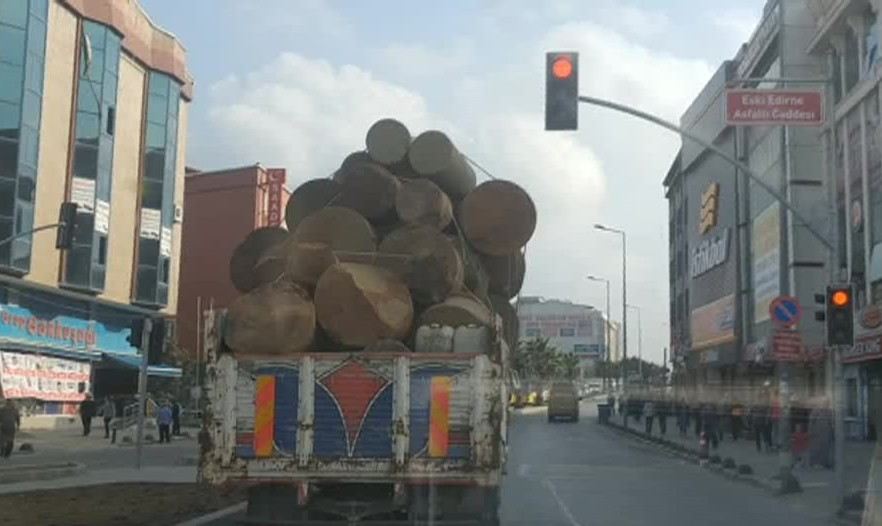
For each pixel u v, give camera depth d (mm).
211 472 11117
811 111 18828
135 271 57281
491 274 14477
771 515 17625
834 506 18734
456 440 11016
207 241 73562
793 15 43812
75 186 50312
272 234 14000
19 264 44500
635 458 33438
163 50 59562
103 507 16312
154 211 58562
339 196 13375
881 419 33531
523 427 57250
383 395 11109
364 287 11578
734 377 55344
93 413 45719
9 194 44000
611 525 15633
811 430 26531
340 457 11055
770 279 46969
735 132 55656
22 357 45719
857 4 36531
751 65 51750
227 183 73938
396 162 14000
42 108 46812
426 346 11430
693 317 67125
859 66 37312
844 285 19594
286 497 11273
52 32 48094
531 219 13922
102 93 51906
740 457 31641
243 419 11211
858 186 37344
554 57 17969
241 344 11359
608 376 94688
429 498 11109
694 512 17953
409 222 13203
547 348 85500
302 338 11391
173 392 58000
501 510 17422
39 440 38406
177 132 61156
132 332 25062
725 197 58500
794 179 43781
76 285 49938
